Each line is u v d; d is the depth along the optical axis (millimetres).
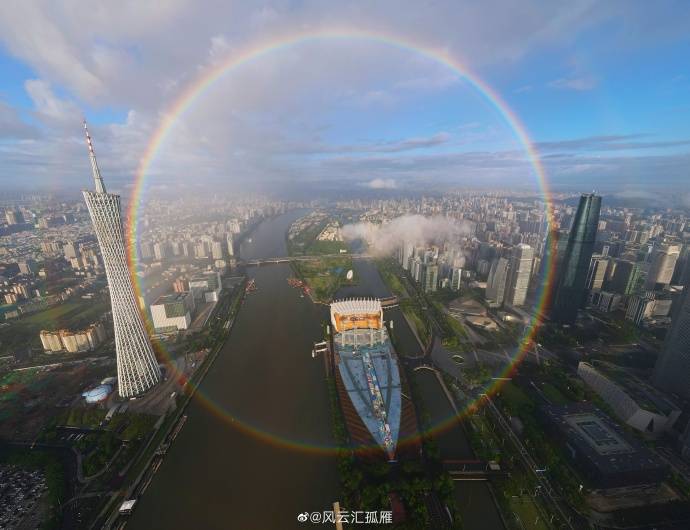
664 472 187750
